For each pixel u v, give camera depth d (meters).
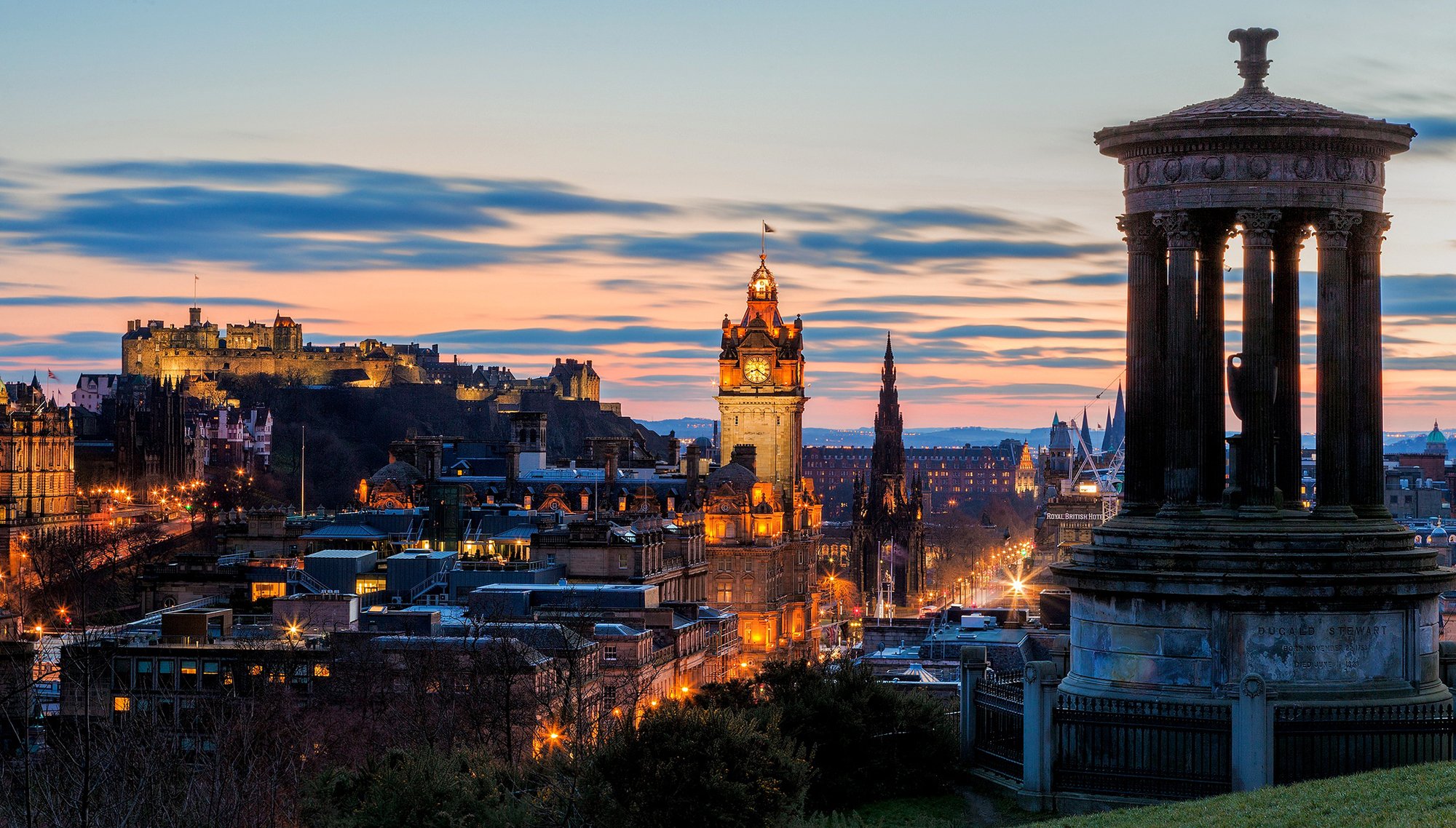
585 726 116.75
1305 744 72.94
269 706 153.75
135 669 176.50
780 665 108.25
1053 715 75.81
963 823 75.75
